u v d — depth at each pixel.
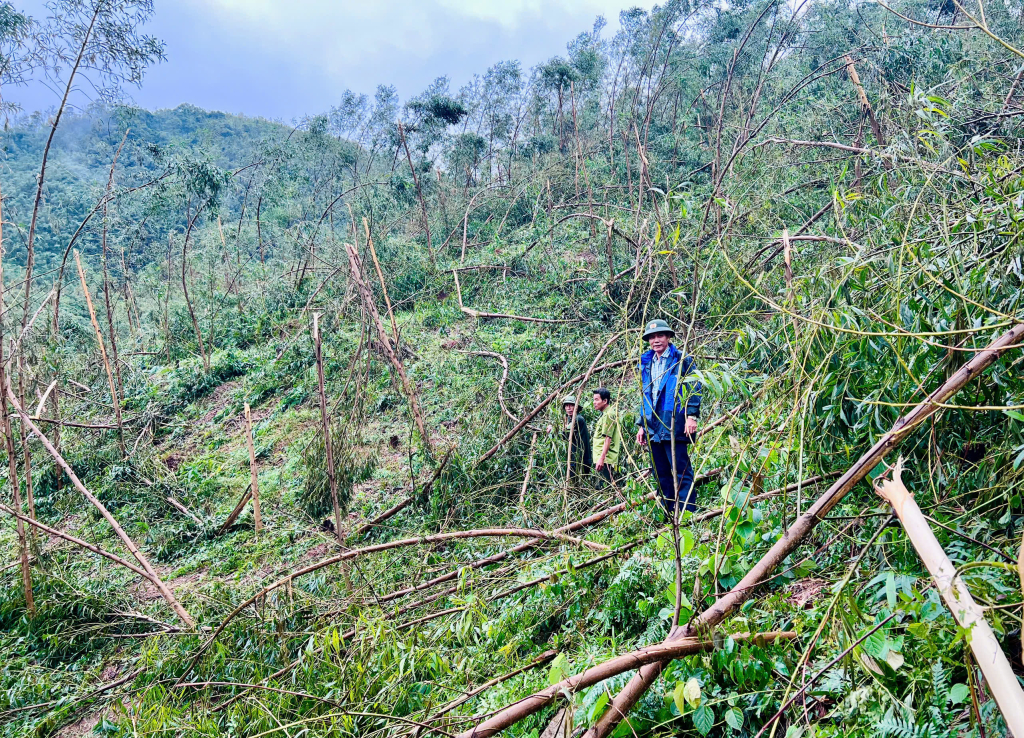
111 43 8.51
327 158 23.34
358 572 6.14
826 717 2.48
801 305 3.70
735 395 4.99
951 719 2.30
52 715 5.61
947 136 4.87
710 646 2.79
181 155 14.59
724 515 3.12
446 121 20.38
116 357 13.40
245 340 14.83
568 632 4.16
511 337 10.49
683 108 16.80
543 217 15.16
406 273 14.30
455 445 8.01
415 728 3.26
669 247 6.31
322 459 7.57
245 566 7.48
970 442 3.10
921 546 2.14
